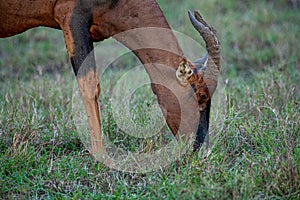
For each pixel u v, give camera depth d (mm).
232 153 17812
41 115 20531
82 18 17172
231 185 15164
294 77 25219
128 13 17406
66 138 19016
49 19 17797
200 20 17281
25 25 17969
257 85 24406
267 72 26469
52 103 22375
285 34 32344
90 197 15648
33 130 19141
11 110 20719
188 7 35469
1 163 17031
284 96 22234
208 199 14836
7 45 31609
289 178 15500
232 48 31344
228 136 18781
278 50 30016
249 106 21156
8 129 19297
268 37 31938
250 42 32062
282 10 36469
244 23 34188
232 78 26594
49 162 17500
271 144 17781
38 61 29719
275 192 15406
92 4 17188
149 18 17328
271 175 15766
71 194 16156
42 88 24250
